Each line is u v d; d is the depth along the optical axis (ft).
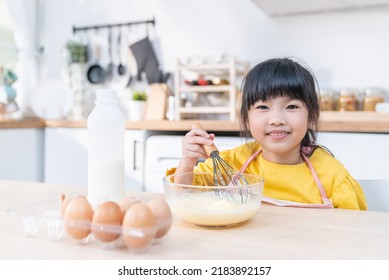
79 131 7.55
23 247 1.69
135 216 1.61
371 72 7.02
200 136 2.68
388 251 1.61
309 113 3.21
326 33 7.30
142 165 6.92
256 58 7.88
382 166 5.42
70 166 7.66
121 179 2.25
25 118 8.80
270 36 7.74
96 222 1.65
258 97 3.04
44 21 9.83
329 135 5.72
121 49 9.03
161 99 8.00
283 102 2.99
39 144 8.02
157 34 8.67
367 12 7.00
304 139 3.45
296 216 2.19
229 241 1.75
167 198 2.14
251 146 3.68
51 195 2.38
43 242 1.76
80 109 8.96
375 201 3.24
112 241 1.66
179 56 8.49
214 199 2.06
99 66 9.15
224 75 7.87
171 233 1.89
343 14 7.17
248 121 3.34
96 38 9.27
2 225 2.02
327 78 7.32
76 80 9.03
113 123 2.22
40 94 8.68
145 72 8.63
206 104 8.18
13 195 2.66
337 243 1.71
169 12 8.54
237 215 1.91
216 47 8.18
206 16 8.23
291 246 1.68
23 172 7.64
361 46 7.07
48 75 9.83
